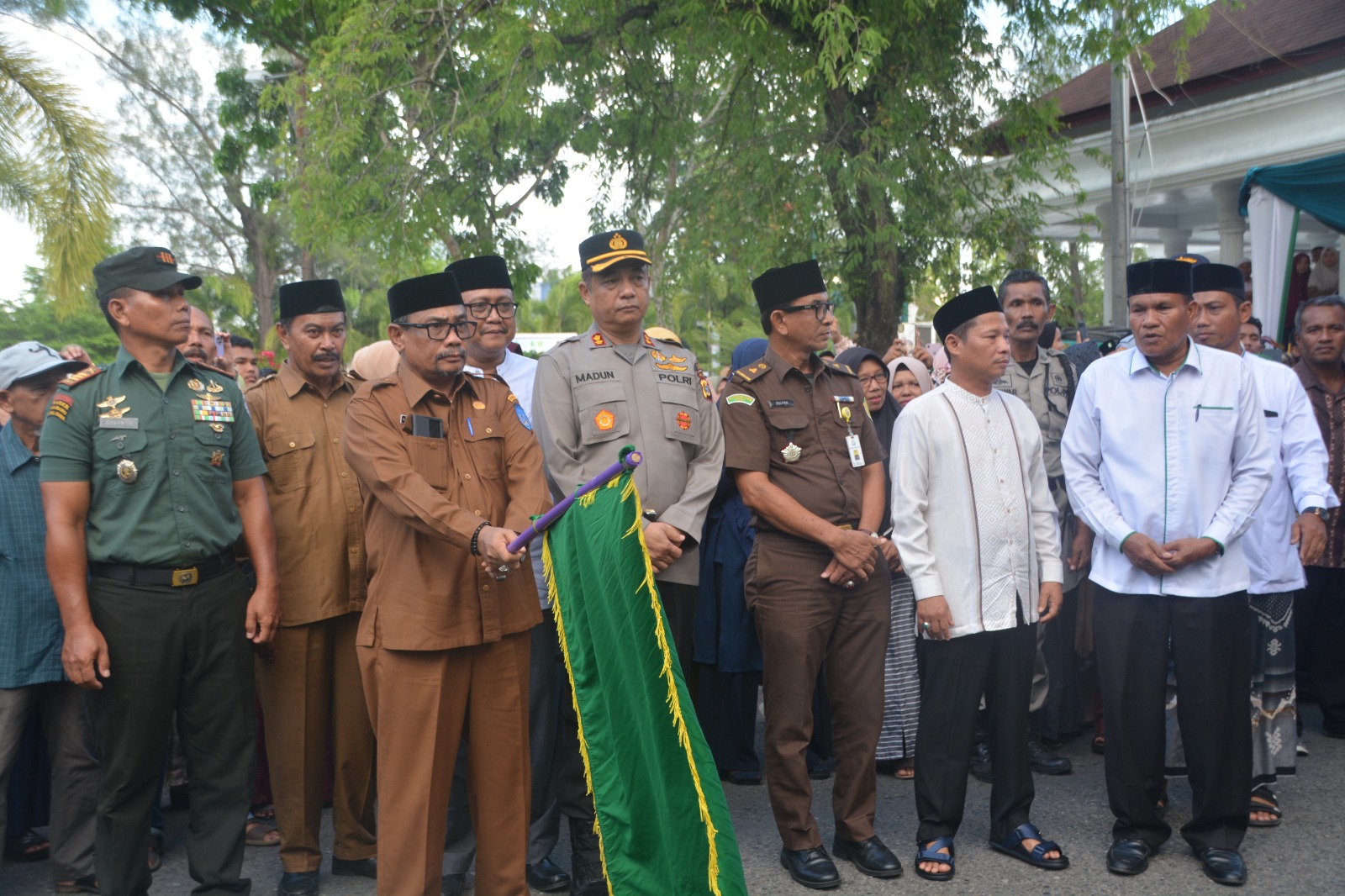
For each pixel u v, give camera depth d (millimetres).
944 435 3955
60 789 4004
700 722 4953
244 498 3807
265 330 26500
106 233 9664
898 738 4992
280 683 3930
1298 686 5984
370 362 4734
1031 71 11430
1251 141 11859
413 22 11328
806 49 10875
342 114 11398
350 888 3949
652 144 12609
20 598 3924
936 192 11188
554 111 12203
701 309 26250
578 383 3895
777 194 11344
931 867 3824
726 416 3963
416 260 11891
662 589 3840
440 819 3316
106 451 3463
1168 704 4387
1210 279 4566
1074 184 12117
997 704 3980
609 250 3904
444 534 3176
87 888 4035
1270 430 4461
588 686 3107
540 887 3895
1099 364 4121
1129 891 3689
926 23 10734
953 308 4023
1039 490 4125
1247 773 3811
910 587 5023
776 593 3859
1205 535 3799
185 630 3529
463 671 3354
